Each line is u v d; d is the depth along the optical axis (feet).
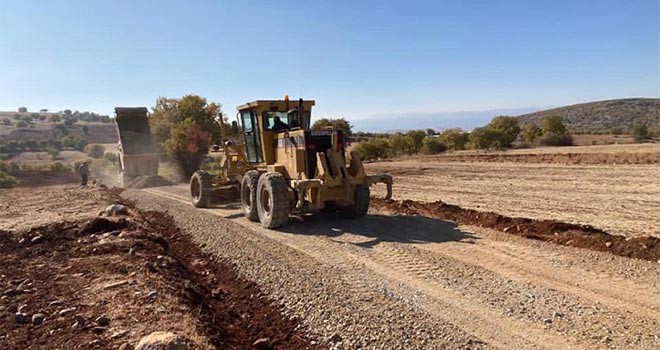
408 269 21.80
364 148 130.72
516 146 136.98
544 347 13.96
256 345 15.17
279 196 31.78
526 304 17.19
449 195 49.01
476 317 16.21
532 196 45.42
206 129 107.55
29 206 47.52
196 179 44.01
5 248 25.52
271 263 23.53
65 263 22.24
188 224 34.96
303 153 32.83
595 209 36.73
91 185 77.71
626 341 14.11
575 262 22.03
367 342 14.80
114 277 19.48
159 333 12.80
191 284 20.27
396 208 39.81
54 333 14.17
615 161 70.74
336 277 20.88
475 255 23.84
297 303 18.31
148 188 68.33
